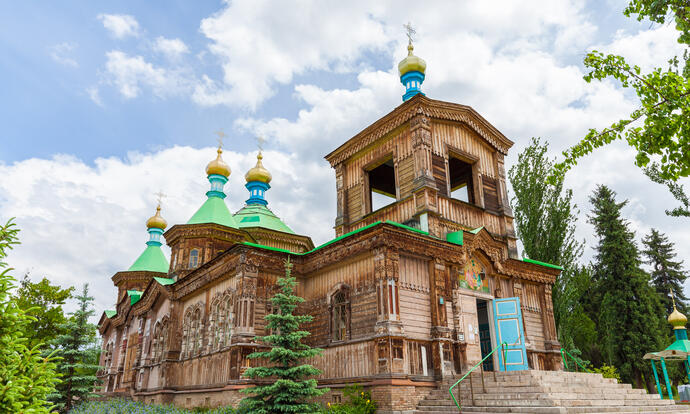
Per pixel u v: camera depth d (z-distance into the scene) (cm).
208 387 2205
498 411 1482
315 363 2008
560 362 2398
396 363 1703
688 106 739
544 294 2506
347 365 1862
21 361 784
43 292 3869
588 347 4181
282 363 1656
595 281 4700
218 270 2327
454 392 1692
